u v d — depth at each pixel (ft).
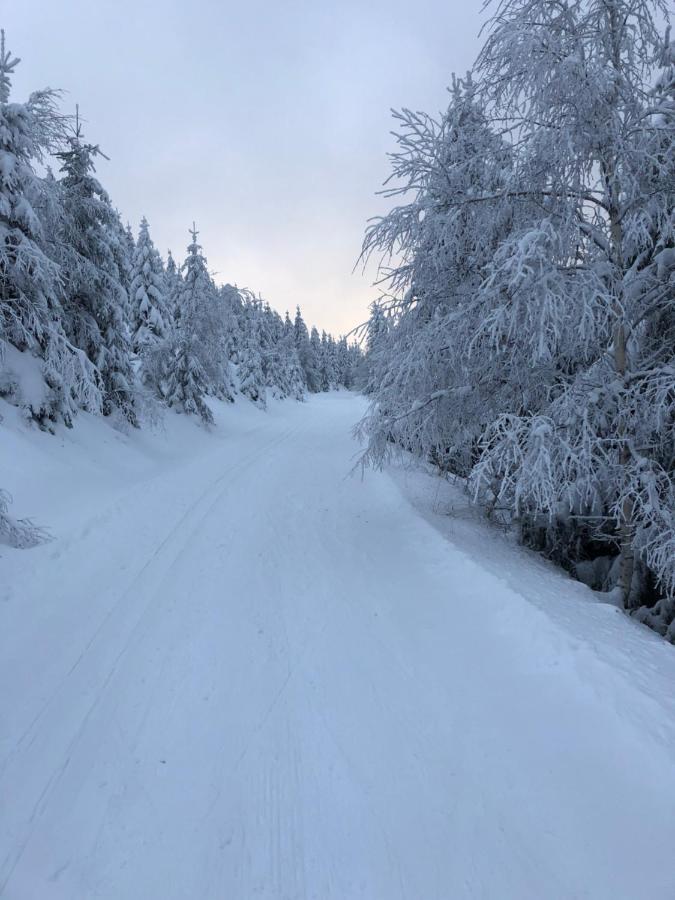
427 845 9.16
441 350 25.43
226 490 38.19
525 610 15.98
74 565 21.76
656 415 20.51
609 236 22.71
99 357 49.85
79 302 48.96
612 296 19.54
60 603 18.44
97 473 36.96
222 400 111.14
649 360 22.58
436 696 13.46
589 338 19.81
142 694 13.44
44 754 11.23
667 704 11.19
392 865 8.79
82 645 15.75
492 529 31.40
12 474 29.17
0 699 13.05
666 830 8.68
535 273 17.93
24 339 37.60
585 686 12.23
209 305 81.00
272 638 16.53
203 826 9.53
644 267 23.31
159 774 10.75
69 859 8.79
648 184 21.09
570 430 20.56
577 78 19.01
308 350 262.06
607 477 22.00
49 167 41.60
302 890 8.37
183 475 43.39
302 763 11.13
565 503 27.40
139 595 19.39
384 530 28.37
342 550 25.27
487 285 19.85
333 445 67.72
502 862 8.77
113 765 10.96
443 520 29.94
